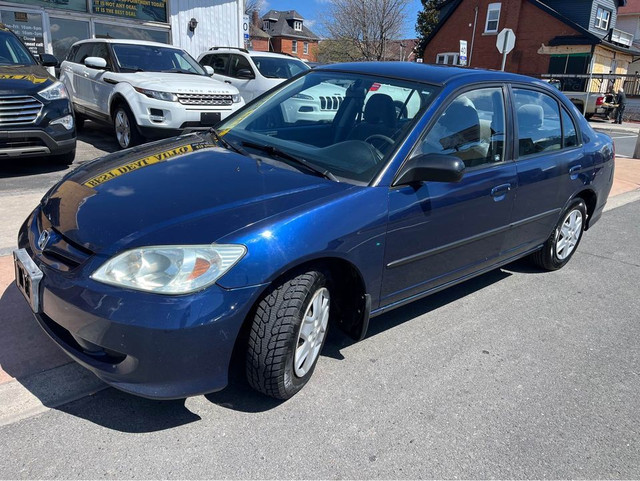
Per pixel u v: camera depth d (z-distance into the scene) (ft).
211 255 7.60
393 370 10.34
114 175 9.85
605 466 8.26
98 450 7.72
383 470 7.78
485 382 10.20
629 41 111.55
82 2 37.60
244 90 33.88
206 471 7.49
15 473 7.20
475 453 8.29
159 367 7.48
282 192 8.95
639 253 18.80
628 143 53.78
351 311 9.98
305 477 7.52
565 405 9.70
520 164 12.78
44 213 9.41
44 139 20.89
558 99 14.71
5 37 23.70
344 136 11.12
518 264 16.94
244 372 8.90
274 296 8.25
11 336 10.19
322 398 9.29
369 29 130.93
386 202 9.49
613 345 12.07
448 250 11.23
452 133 11.02
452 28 113.09
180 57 30.63
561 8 100.63
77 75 30.78
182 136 12.52
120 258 7.55
